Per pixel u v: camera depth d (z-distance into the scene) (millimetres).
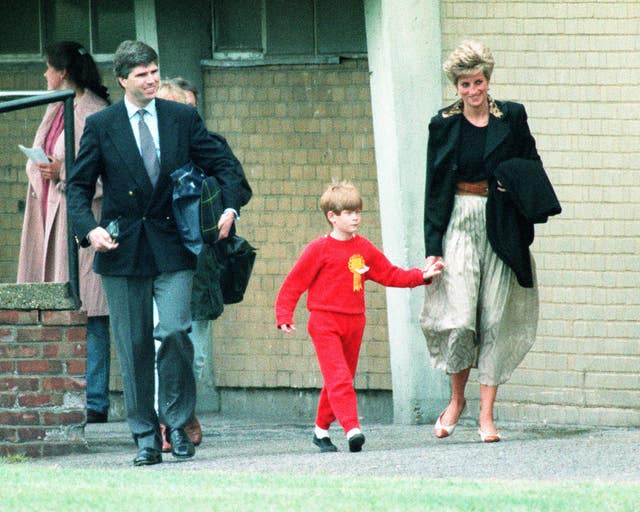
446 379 36594
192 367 29516
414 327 36562
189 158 29359
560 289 35656
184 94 31828
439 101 36312
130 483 24297
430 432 34500
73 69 35750
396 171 36281
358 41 38500
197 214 28688
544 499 21828
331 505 21359
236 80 39312
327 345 30234
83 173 28906
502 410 36156
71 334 32062
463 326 30469
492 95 35938
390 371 38344
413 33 36219
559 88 35750
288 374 39219
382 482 24172
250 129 39219
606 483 24141
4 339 32031
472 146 30484
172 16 39219
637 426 35219
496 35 35969
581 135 35625
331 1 38625
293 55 38875
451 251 30719
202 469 27750
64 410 32062
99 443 33594
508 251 30188
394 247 36656
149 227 28812
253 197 39219
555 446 29656
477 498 21906
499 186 30266
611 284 35500
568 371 35656
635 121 35500
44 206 33875
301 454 30266
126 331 29109
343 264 30219
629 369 35312
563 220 35625
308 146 38812
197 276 31062
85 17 40188
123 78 28812
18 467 27625
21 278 33688
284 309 30312
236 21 39281
